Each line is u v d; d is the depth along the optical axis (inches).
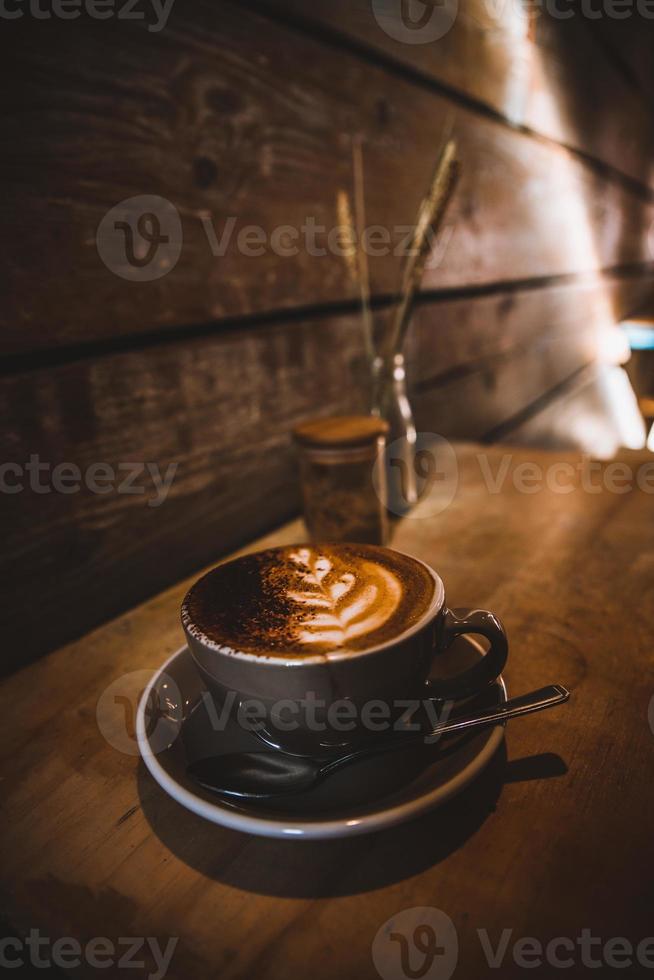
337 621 11.2
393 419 21.5
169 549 19.4
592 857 10.7
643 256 66.2
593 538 19.9
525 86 35.3
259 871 10.7
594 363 55.9
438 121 28.0
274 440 22.3
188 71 17.8
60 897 10.5
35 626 16.4
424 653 11.1
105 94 16.1
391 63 25.0
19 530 15.9
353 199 24.0
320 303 23.3
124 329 17.3
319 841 11.1
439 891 10.4
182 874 10.7
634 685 13.9
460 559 19.1
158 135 17.4
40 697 14.7
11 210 14.9
